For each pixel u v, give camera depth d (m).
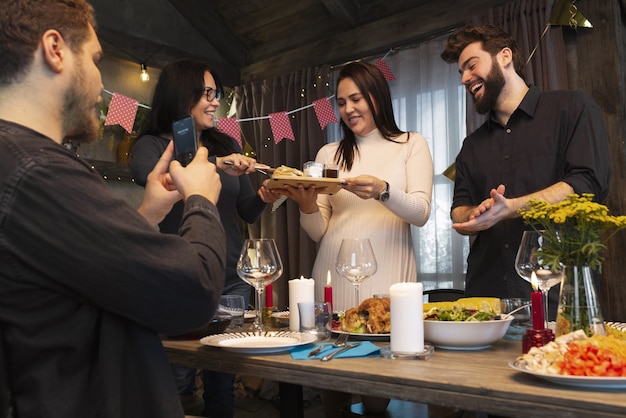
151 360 0.80
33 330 0.75
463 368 1.01
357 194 1.95
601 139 1.78
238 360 1.20
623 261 3.00
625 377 0.80
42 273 0.74
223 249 0.86
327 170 1.99
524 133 1.92
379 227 2.15
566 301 1.09
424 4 3.90
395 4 4.10
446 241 3.75
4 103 0.81
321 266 2.20
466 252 3.68
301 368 1.08
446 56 2.08
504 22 3.38
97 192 0.76
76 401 0.77
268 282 1.47
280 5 4.52
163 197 1.06
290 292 1.57
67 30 0.84
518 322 1.37
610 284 3.03
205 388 2.07
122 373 0.79
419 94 3.92
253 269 1.44
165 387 0.80
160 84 2.17
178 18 4.70
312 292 1.56
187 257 0.78
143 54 4.29
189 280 0.77
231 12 4.72
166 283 0.75
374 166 2.20
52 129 0.84
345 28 4.33
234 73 4.90
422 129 3.88
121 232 0.74
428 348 1.17
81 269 0.73
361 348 1.20
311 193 1.99
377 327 1.38
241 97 4.79
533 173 1.88
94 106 0.90
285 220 4.34
